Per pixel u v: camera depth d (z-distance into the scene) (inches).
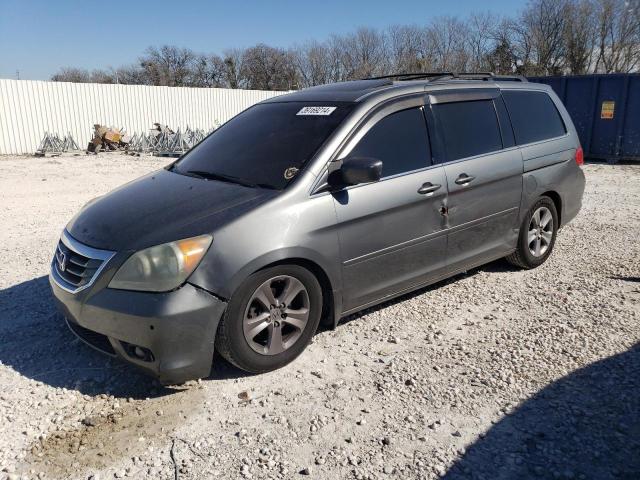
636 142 561.3
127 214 147.1
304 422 124.7
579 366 145.6
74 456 115.0
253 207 139.9
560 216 230.1
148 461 113.1
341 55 1758.1
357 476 107.7
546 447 114.7
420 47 1588.3
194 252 130.0
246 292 135.6
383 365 148.7
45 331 171.8
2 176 547.8
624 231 283.7
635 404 128.3
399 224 164.7
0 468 110.7
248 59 2090.3
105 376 145.7
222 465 111.5
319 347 158.9
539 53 1475.1
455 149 182.7
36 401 134.3
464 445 116.0
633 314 177.2
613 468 108.3
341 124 159.3
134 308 127.9
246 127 185.3
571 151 229.5
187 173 172.7
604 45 1416.1
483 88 199.5
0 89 815.7
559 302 188.7
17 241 278.4
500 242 202.1
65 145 856.3
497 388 136.3
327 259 149.1
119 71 2201.0
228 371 146.7
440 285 206.4
